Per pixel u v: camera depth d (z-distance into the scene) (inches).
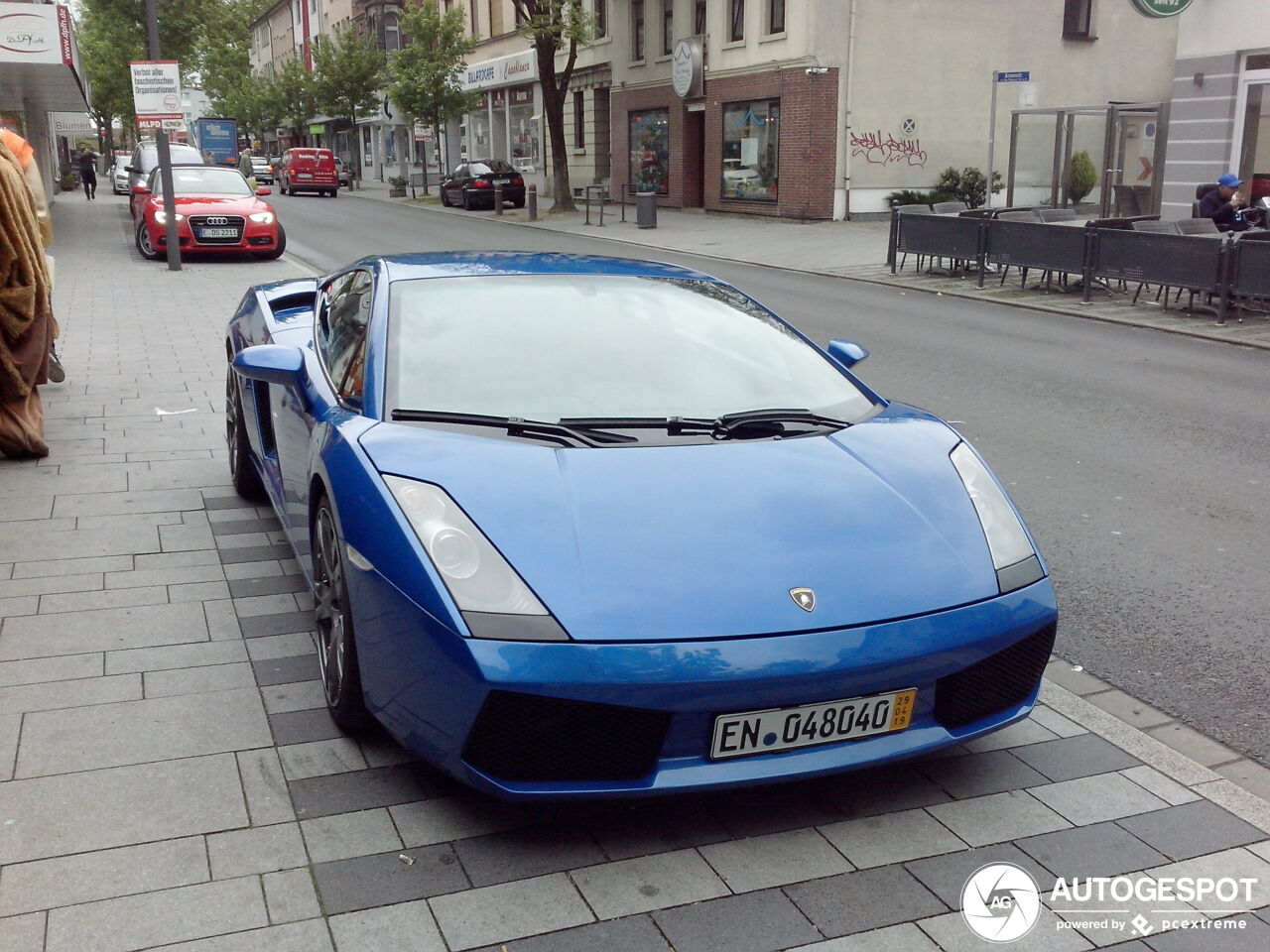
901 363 394.0
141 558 185.5
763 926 96.9
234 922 95.7
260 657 148.4
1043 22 1119.0
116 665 145.3
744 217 1143.6
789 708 103.3
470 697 99.3
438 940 94.2
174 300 527.5
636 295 158.6
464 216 1296.8
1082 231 553.0
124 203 1306.6
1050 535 211.8
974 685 112.0
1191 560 198.2
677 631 101.0
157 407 301.1
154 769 120.0
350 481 117.3
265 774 119.3
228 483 230.7
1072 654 159.0
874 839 110.3
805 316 510.6
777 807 115.4
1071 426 301.1
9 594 169.0
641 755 102.3
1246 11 696.4
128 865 103.2
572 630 99.9
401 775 119.6
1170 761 127.5
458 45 1545.3
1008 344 438.0
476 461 117.2
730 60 1138.7
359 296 160.6
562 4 1224.8
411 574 105.0
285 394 164.2
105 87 1888.5
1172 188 764.6
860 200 1075.9
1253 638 164.9
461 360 137.5
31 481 229.9
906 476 125.3
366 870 103.3
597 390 136.1
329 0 2679.6
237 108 2751.0
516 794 101.7
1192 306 522.0
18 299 229.0
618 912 98.2
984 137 1115.9
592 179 1494.8
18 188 230.5
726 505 115.0
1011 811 116.0
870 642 104.5
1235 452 274.4
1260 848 110.7
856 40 1039.6
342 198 1742.1
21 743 125.0
